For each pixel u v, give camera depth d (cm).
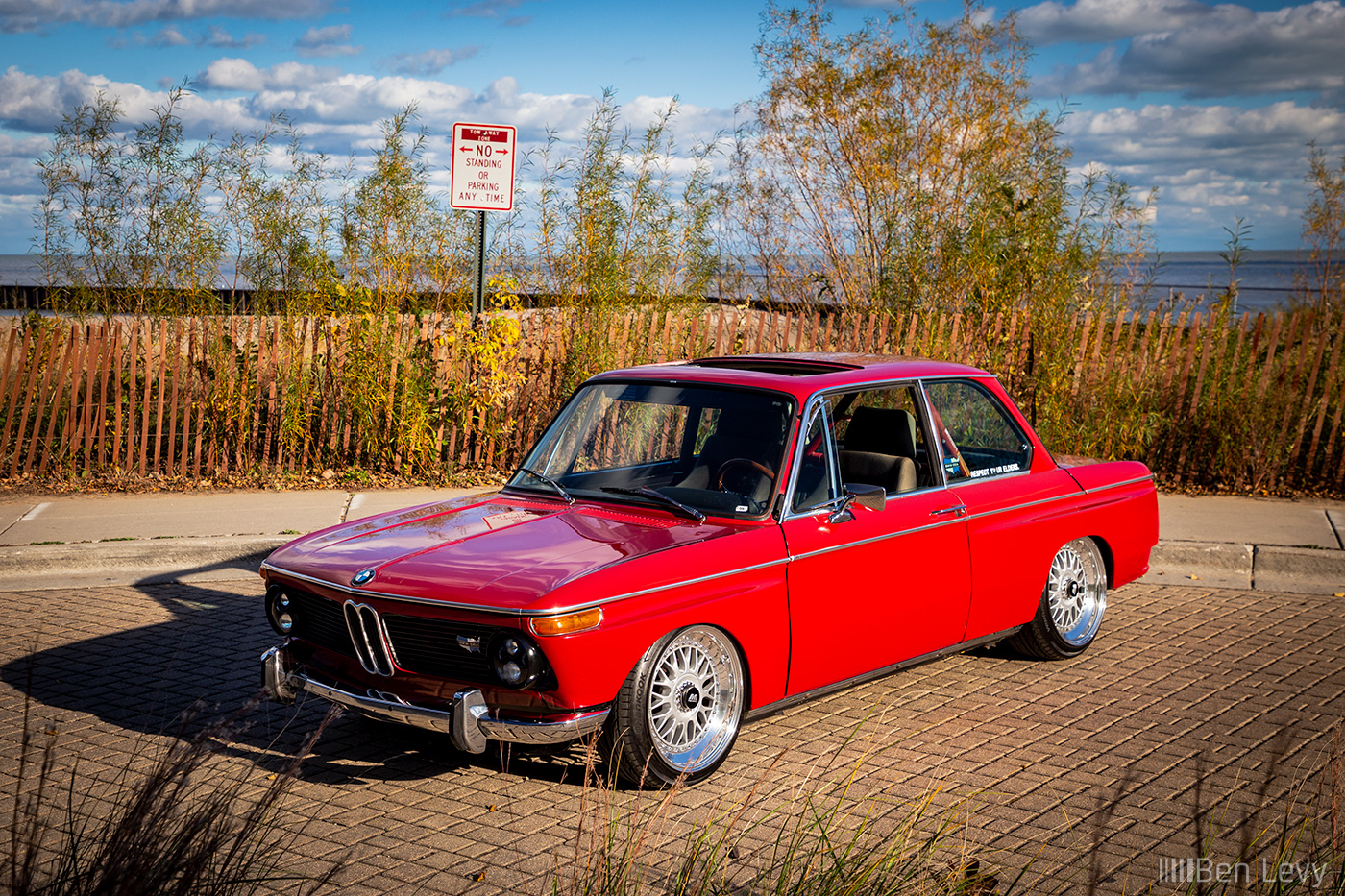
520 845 401
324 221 1081
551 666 405
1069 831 416
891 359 595
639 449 536
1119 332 1075
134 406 1062
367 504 965
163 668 609
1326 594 795
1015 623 605
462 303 1128
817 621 492
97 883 271
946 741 510
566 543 457
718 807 434
